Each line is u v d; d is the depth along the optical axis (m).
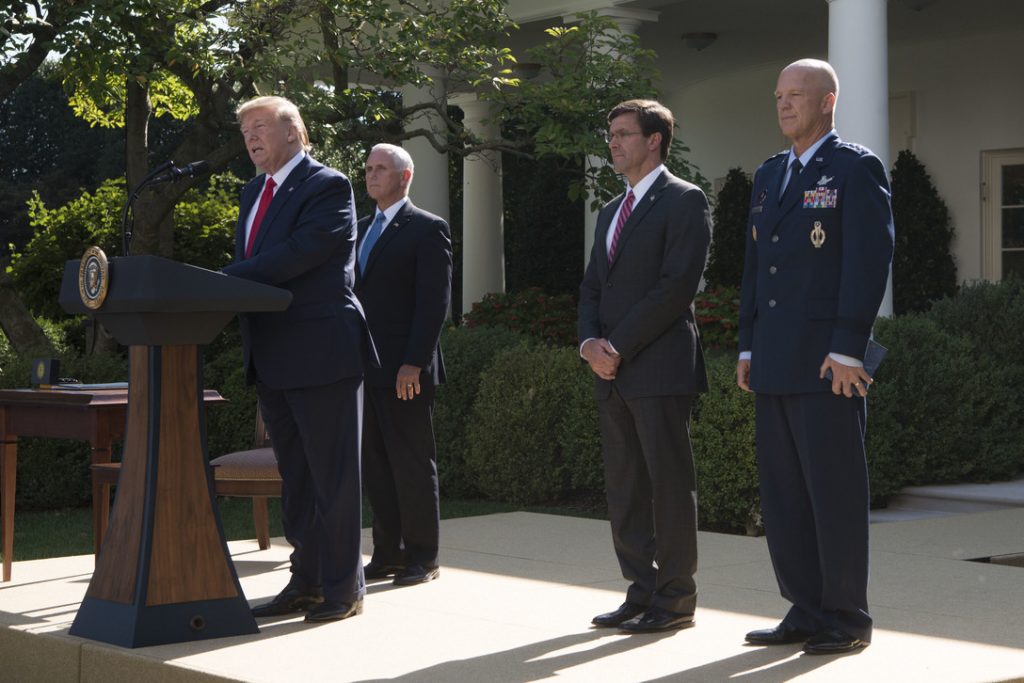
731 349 9.15
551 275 17.17
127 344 4.33
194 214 12.52
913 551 6.05
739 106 14.40
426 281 5.36
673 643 4.18
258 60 8.92
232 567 4.34
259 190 4.68
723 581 5.41
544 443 8.85
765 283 4.09
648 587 4.48
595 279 4.59
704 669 3.82
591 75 9.41
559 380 8.82
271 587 5.34
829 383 3.94
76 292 4.30
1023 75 12.12
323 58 9.38
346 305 4.51
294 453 4.74
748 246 4.30
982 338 9.09
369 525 7.91
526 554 6.17
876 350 3.92
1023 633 4.29
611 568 5.77
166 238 11.55
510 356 9.02
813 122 4.00
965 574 5.44
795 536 4.13
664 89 15.04
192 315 4.22
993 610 4.68
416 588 5.26
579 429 8.59
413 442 5.38
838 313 3.88
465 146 10.40
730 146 14.52
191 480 4.27
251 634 4.34
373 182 5.45
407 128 12.65
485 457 9.01
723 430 7.44
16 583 5.48
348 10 9.40
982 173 12.40
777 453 4.14
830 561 3.97
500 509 8.72
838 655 3.96
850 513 3.96
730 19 12.01
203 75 9.63
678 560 4.34
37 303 12.43
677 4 11.40
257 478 5.68
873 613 4.63
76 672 4.22
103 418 5.54
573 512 8.49
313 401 4.46
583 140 9.11
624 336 4.22
